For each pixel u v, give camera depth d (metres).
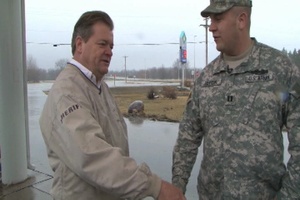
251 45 1.79
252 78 1.72
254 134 1.69
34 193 4.20
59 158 1.49
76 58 1.69
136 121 10.93
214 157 1.83
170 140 7.45
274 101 1.66
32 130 9.33
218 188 1.84
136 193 1.38
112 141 1.70
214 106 1.83
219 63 1.87
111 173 1.35
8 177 4.46
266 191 1.71
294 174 1.59
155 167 5.27
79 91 1.54
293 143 1.62
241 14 1.71
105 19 1.68
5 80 4.34
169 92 21.88
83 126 1.40
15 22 4.32
